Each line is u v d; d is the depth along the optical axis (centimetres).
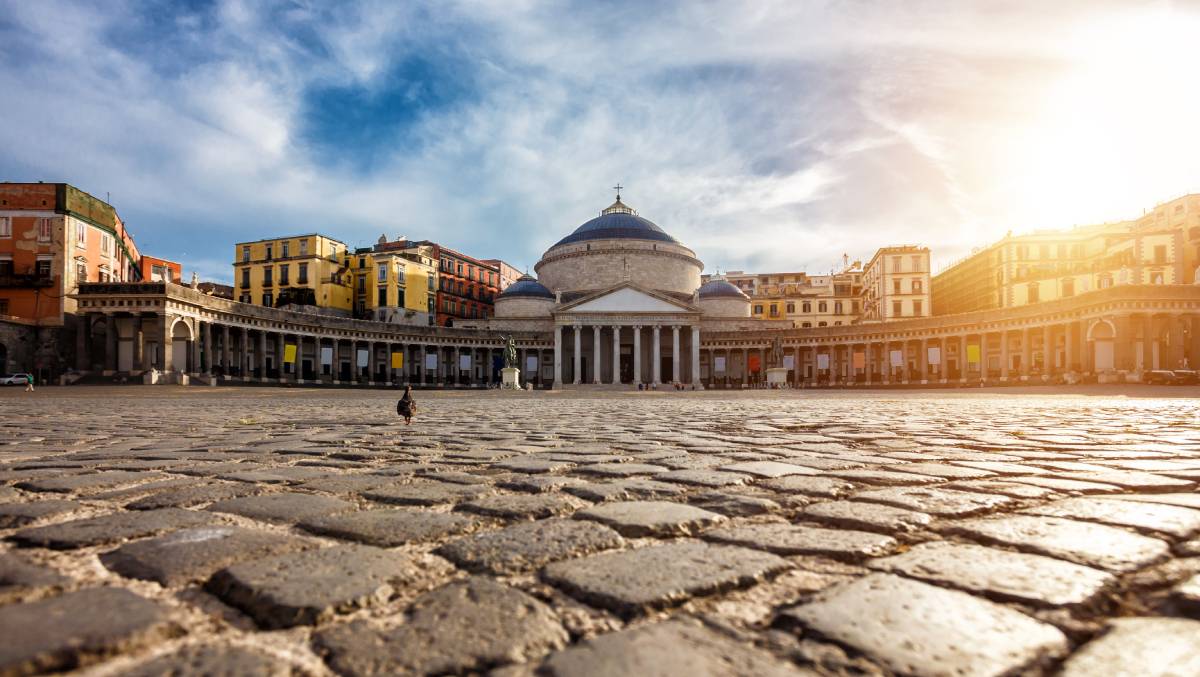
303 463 734
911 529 386
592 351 8788
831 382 8275
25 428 1336
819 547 340
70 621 228
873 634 225
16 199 5662
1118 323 5628
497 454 822
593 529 384
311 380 7031
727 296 9494
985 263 9619
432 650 215
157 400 3284
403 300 8912
